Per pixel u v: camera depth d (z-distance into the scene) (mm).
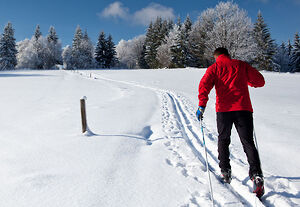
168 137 4258
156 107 7816
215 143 3889
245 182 2445
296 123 5266
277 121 5504
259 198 2076
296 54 50812
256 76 2309
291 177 2510
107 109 7211
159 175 2590
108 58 73562
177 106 8305
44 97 10695
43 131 4555
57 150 3391
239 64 2301
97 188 2256
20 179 2424
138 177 2533
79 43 72000
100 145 3627
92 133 4332
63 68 70875
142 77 26766
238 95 2197
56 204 1968
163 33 63125
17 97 10617
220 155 2332
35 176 2492
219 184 2400
